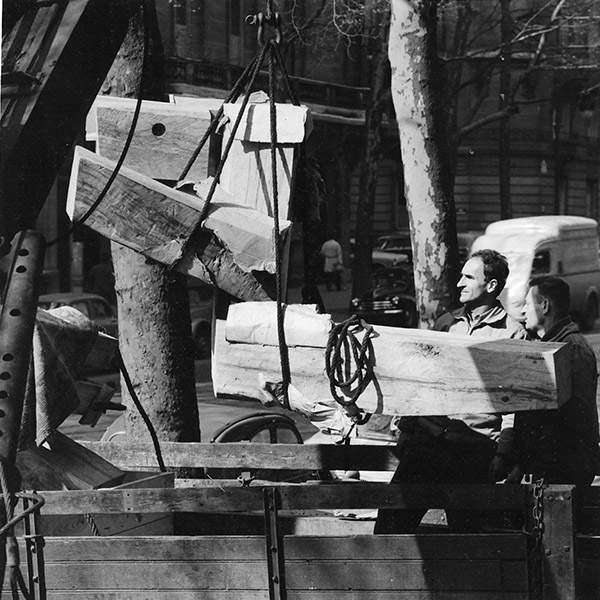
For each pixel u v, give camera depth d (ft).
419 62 50.72
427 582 19.66
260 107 24.70
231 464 26.78
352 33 126.62
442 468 23.41
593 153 272.92
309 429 52.75
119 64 32.45
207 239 22.06
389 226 230.07
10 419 17.35
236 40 164.66
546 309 22.94
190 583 20.27
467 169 243.60
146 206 22.18
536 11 145.59
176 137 25.40
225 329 21.31
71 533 21.80
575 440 22.33
